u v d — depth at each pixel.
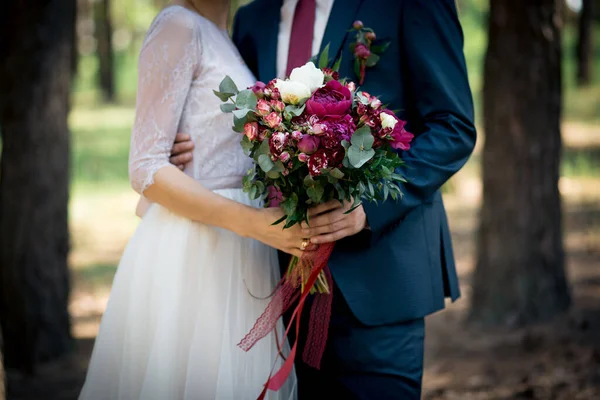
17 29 4.58
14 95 4.62
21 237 4.68
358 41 2.36
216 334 2.28
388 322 2.40
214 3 2.41
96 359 2.33
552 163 5.24
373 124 1.96
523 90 5.14
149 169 2.21
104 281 7.07
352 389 2.45
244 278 2.35
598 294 5.96
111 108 22.09
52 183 4.74
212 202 2.20
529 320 5.21
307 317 2.53
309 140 1.91
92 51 28.05
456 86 2.34
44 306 4.75
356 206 2.04
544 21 5.11
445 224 2.67
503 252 5.27
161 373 2.21
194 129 2.30
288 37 2.55
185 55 2.24
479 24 26.44
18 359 4.71
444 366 4.55
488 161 5.31
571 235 8.31
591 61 21.61
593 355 4.46
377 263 2.40
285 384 2.42
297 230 2.17
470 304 5.46
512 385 4.13
